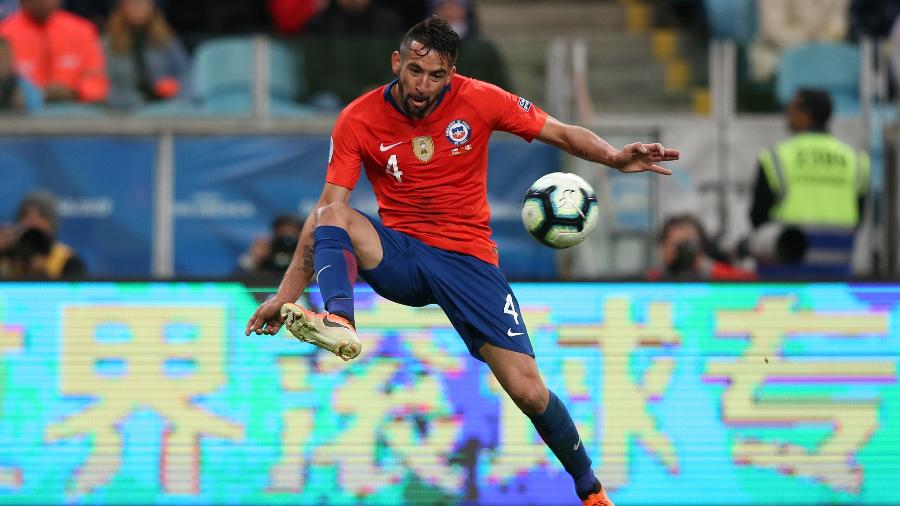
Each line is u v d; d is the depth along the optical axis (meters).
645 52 41.84
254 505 25.98
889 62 41.31
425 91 19.64
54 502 25.88
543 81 40.31
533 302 26.30
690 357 26.38
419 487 26.09
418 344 26.27
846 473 26.36
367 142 20.59
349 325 19.27
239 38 39.72
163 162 38.03
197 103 39.62
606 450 26.16
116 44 39.50
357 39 39.88
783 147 35.75
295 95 39.78
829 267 35.44
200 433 26.05
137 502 25.91
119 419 26.03
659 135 39.16
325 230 20.22
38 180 37.97
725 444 26.27
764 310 26.48
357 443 26.11
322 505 26.03
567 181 21.83
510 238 37.84
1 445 25.88
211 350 26.17
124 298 26.17
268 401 26.12
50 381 26.02
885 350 26.50
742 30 45.16
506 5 52.31
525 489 26.12
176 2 47.06
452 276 20.80
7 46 38.88
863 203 36.22
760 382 26.38
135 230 37.94
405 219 20.94
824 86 41.41
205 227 38.00
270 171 38.12
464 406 26.20
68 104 39.22
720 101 41.53
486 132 20.81
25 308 26.09
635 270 38.56
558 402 21.42
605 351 26.28
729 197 40.78
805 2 45.06
